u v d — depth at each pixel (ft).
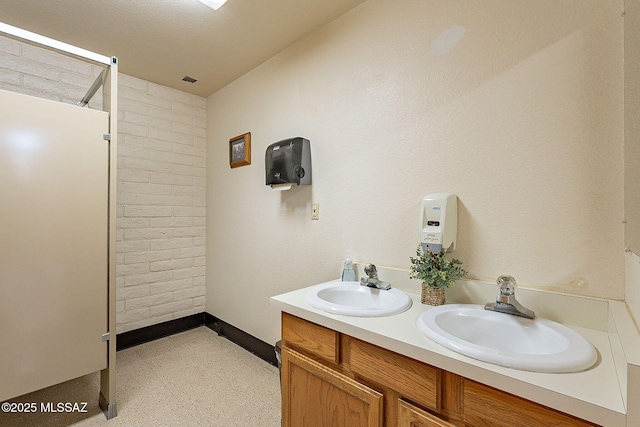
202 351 8.07
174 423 5.35
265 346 7.64
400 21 4.98
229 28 6.26
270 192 7.48
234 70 8.09
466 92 4.25
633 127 2.31
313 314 3.76
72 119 5.13
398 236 4.99
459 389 2.63
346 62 5.77
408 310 3.89
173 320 9.20
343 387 3.45
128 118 8.34
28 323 4.74
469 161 4.22
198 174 9.77
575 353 2.52
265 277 7.63
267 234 7.57
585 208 3.37
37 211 4.82
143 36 6.53
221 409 5.73
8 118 4.59
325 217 6.14
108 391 5.50
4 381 4.56
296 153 6.22
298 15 5.84
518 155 3.81
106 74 5.75
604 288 3.26
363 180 5.48
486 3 4.09
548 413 2.18
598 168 3.29
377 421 3.13
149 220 8.72
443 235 4.17
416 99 4.77
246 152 8.08
